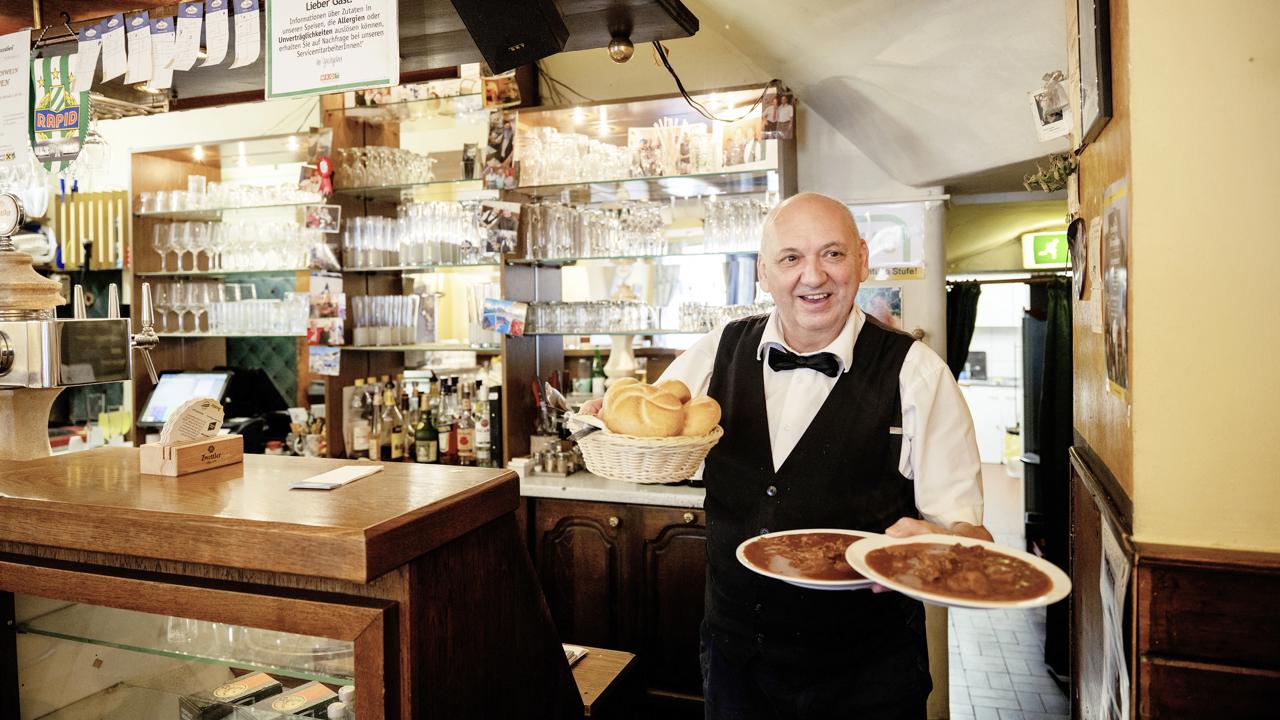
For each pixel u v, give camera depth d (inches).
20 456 73.5
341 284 159.2
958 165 123.8
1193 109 51.0
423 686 49.7
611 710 72.5
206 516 50.9
